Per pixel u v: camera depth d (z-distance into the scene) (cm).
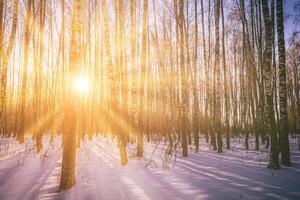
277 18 820
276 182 545
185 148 1033
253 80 1566
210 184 523
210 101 1895
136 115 966
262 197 433
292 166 752
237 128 2728
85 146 1428
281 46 807
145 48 1085
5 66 1138
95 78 2177
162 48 1989
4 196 454
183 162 855
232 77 2630
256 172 663
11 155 992
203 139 2388
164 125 2211
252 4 1448
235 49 2102
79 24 564
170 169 709
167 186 505
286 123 786
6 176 618
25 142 1566
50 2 1864
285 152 773
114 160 882
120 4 1118
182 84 1097
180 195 441
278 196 439
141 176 607
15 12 1163
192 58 1720
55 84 2323
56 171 680
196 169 709
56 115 2352
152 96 2297
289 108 2745
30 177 606
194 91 1418
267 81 757
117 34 1367
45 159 894
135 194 448
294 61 1925
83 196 442
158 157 974
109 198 427
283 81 802
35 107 1598
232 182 543
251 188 492
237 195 443
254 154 1098
